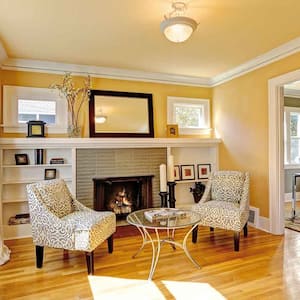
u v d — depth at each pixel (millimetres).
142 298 2146
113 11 2521
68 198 3164
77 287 2320
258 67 3926
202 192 4730
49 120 4047
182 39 2447
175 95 4824
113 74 4379
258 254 2996
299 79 3295
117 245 3326
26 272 2605
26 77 3932
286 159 6207
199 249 3162
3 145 3570
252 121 4066
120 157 4246
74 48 3445
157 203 4473
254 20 2713
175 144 4496
